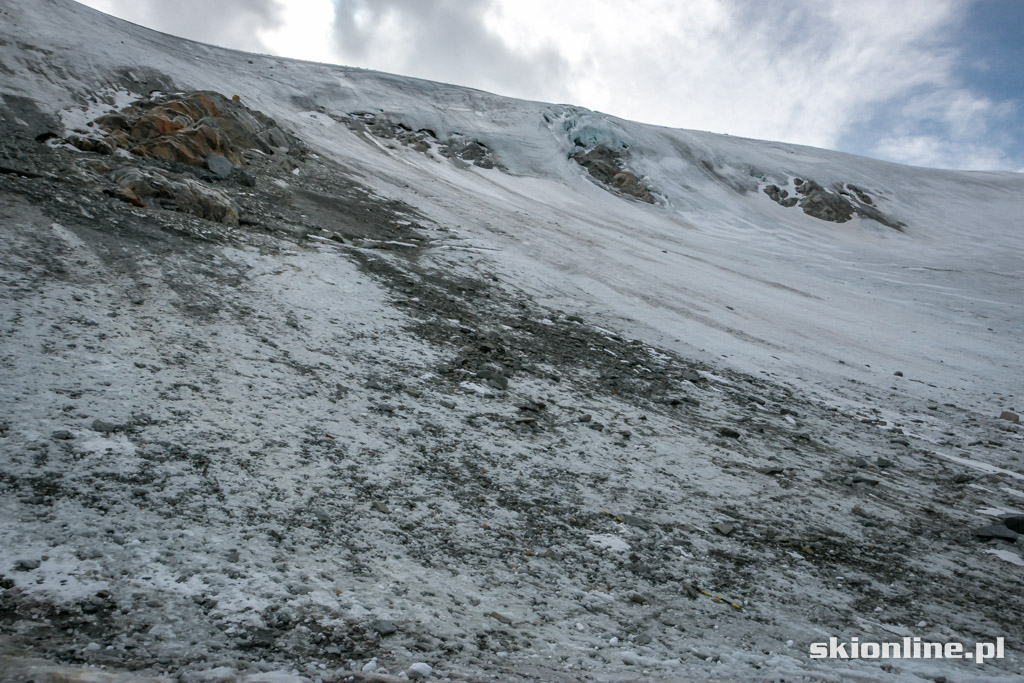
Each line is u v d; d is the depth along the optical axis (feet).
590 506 23.99
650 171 195.72
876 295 105.60
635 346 51.90
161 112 71.51
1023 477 37.52
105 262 34.58
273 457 21.47
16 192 39.22
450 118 172.65
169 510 16.56
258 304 36.24
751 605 18.99
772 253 138.51
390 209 76.79
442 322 43.37
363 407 27.99
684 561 21.15
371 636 13.03
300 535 17.10
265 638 12.13
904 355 69.21
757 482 29.89
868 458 37.04
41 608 11.53
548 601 16.89
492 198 115.14
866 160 262.67
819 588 20.99
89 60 78.48
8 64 66.08
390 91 176.45
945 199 228.43
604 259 84.53
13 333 24.49
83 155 55.26
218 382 26.32
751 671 14.44
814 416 44.19
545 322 51.49
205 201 49.42
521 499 23.29
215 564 14.57
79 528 14.67
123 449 19.20
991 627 20.15
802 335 69.00
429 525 19.72
